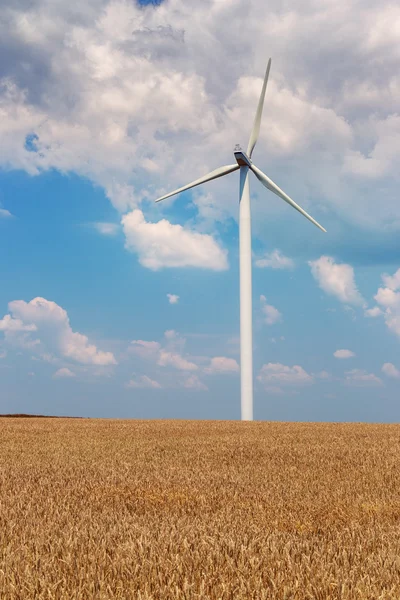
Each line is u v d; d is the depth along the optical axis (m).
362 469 17.80
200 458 21.06
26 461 20.28
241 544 7.33
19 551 7.05
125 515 9.85
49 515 9.81
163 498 12.26
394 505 11.62
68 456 22.02
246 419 57.81
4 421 53.47
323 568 6.35
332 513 10.70
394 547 7.67
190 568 6.34
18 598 5.54
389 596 5.58
